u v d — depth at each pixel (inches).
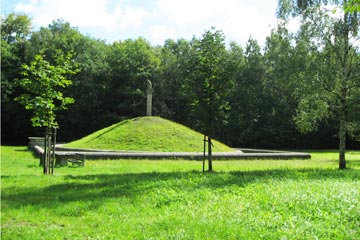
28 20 2434.8
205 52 692.1
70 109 2193.7
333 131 2213.3
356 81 877.2
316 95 869.8
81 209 356.2
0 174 635.5
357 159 1284.4
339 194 370.3
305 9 895.1
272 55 2139.5
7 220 323.0
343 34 866.8
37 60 620.4
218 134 2269.9
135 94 2234.3
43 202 387.5
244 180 502.3
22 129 2199.8
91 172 689.6
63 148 1171.3
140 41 2500.0
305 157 1187.9
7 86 2038.6
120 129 1299.2
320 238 250.2
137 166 812.0
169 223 294.5
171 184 472.4
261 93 2260.1
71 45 2261.3
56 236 273.0
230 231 267.3
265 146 2331.4
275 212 320.2
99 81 2252.7
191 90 698.2
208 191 420.8
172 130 1301.7
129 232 277.4
